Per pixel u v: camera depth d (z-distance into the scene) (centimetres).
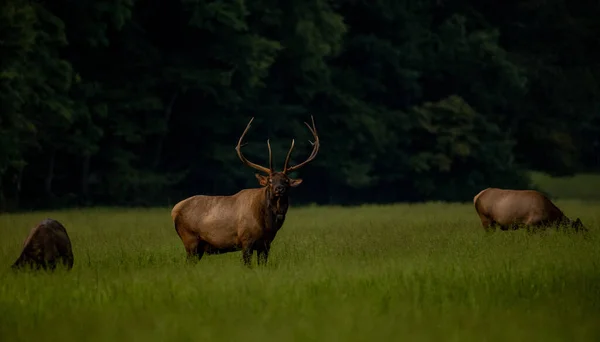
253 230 2103
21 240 3025
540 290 1634
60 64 6194
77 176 7175
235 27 7256
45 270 2033
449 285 1656
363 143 8781
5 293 1673
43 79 6034
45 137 6431
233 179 7856
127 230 3619
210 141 7912
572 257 2084
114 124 7106
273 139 8144
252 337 1255
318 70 8319
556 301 1538
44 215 5078
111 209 6075
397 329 1285
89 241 2991
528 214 2922
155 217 4822
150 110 7325
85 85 6812
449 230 3234
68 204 6775
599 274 1816
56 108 6069
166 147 7950
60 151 6988
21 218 4647
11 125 5684
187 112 7825
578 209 5169
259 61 7431
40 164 6944
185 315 1412
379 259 2134
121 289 1645
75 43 6931
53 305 1533
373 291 1594
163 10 7562
